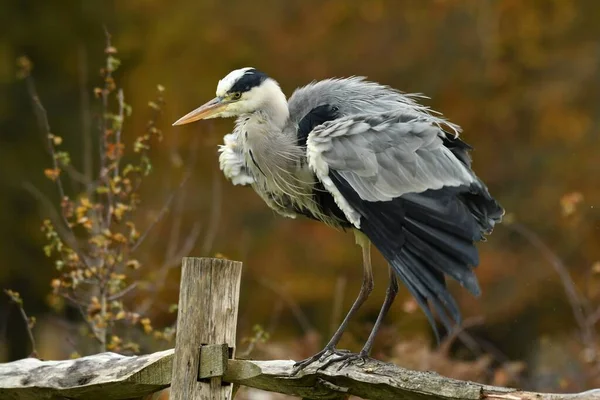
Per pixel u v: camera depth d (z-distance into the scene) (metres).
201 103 17.23
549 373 11.53
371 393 5.63
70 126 18.31
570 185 17.14
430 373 5.37
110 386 6.11
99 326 8.88
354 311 6.92
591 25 18.14
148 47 17.78
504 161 17.61
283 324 16.28
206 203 16.52
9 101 18.61
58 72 18.70
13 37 18.62
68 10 18.59
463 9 17.98
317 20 17.91
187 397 5.74
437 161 6.44
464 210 6.26
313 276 16.28
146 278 10.95
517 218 16.81
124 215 9.87
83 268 9.42
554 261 12.46
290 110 7.47
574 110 17.88
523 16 17.94
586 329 11.09
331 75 17.77
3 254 17.94
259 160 7.33
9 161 18.30
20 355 17.41
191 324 5.76
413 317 12.99
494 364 13.40
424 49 17.94
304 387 5.84
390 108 7.12
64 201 9.15
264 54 17.81
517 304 15.79
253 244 16.55
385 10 18.00
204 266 5.76
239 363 5.79
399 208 6.39
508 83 17.97
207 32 17.78
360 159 6.54
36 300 17.92
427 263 6.22
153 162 16.47
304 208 7.60
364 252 7.11
